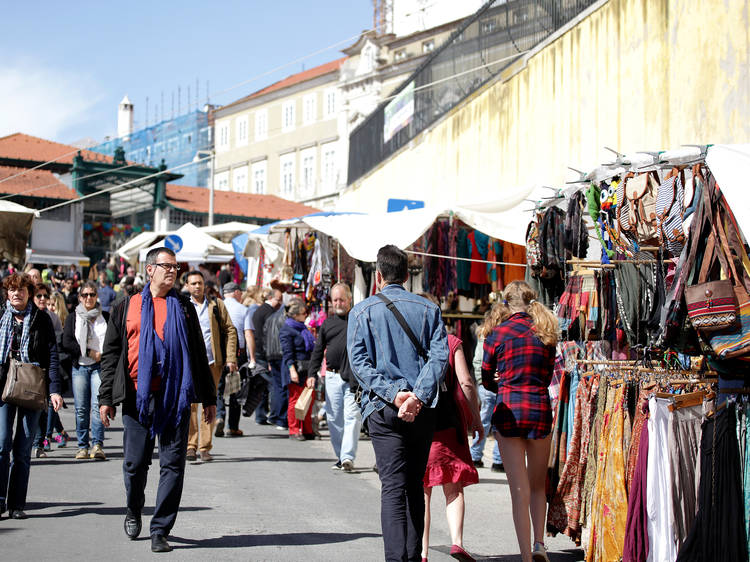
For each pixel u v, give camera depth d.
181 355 6.18
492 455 10.65
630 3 11.33
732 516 4.92
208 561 5.69
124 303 6.30
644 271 6.51
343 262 14.43
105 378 6.23
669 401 5.55
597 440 6.20
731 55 9.20
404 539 4.96
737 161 5.04
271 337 13.61
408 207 14.28
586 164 12.49
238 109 74.25
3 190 40.84
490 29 17.00
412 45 49.25
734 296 4.96
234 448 11.48
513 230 11.08
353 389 9.80
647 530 5.58
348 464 9.85
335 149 64.00
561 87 13.42
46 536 6.23
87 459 10.09
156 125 78.50
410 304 5.34
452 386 6.04
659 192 6.31
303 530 6.77
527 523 5.87
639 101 11.08
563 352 7.25
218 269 25.44
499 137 16.08
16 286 7.10
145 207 46.09
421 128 21.39
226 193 53.94
